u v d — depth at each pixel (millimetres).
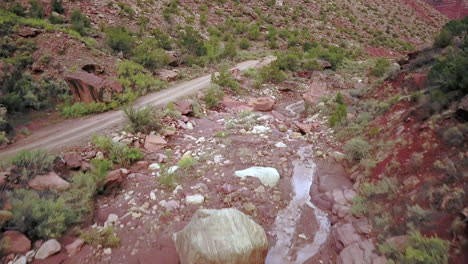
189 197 6676
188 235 4906
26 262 4680
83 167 7496
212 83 18266
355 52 40688
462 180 5078
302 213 6629
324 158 8984
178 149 9414
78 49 17250
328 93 16359
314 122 12094
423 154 6340
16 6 20828
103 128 10648
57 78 14047
